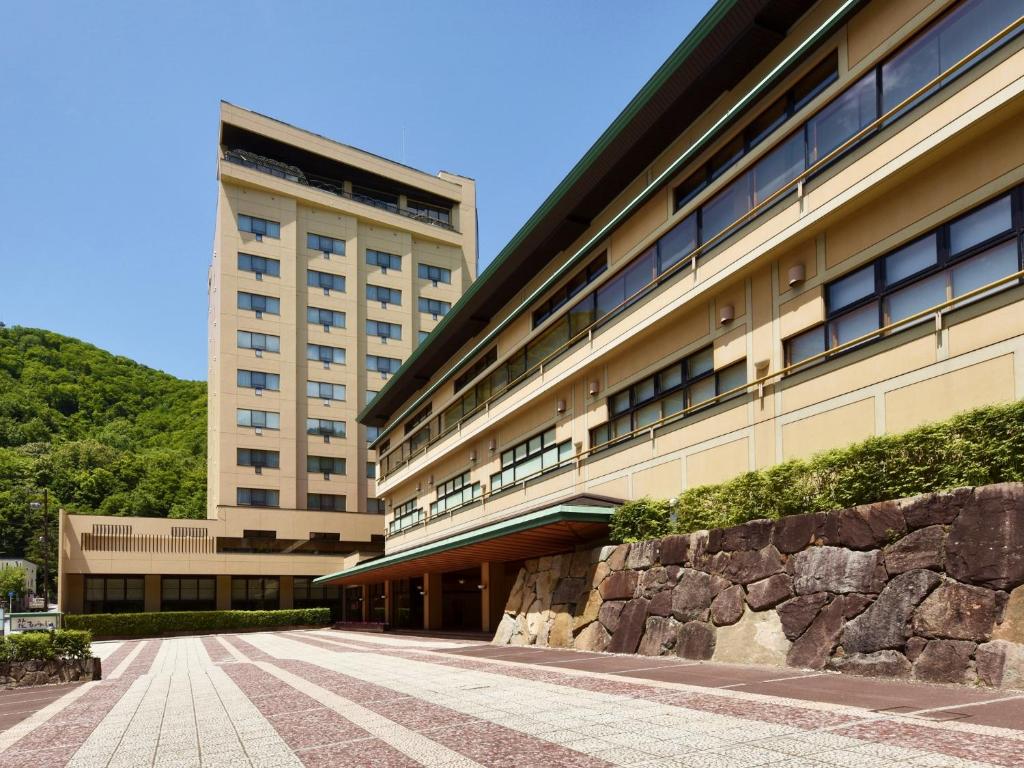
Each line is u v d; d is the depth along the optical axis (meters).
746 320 16.72
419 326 64.00
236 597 50.03
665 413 19.58
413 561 28.55
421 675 12.37
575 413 24.27
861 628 9.86
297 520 52.44
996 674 8.02
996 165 11.56
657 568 14.49
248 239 56.19
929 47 12.67
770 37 16.69
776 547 11.69
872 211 13.74
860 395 13.56
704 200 18.03
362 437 58.19
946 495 9.16
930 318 12.40
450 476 36.38
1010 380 11.02
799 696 7.85
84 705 11.52
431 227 65.75
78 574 45.59
